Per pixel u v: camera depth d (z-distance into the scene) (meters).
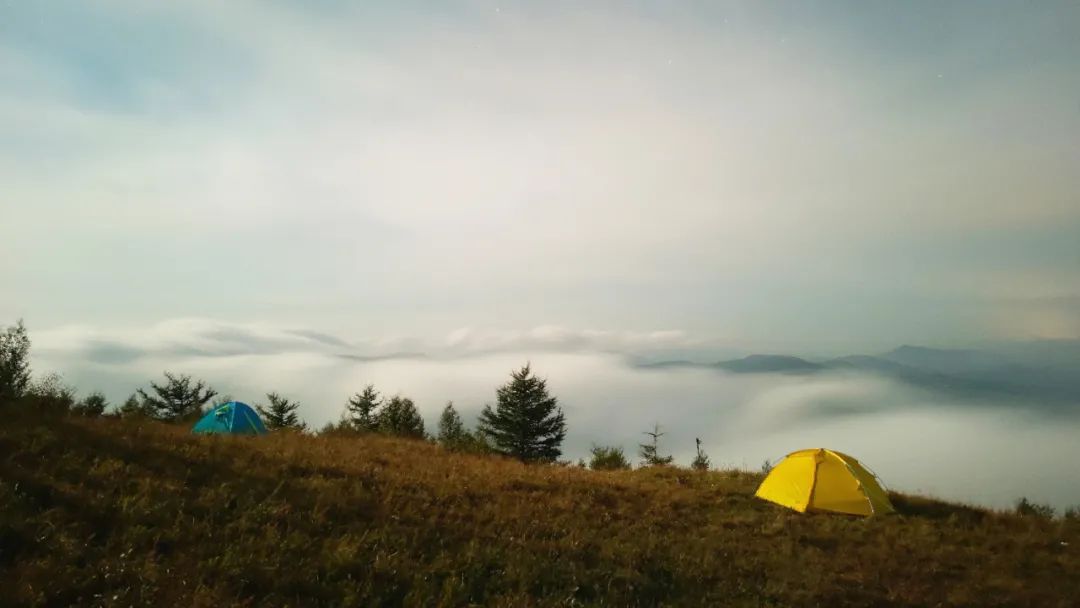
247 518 8.59
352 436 24.52
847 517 15.04
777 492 16.44
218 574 6.85
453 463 17.17
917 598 9.53
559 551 9.67
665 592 8.41
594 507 13.67
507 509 11.93
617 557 9.77
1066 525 15.34
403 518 10.06
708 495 16.75
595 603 7.44
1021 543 13.43
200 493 9.31
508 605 7.12
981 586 10.48
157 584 6.46
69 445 10.33
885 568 11.05
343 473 12.73
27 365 15.14
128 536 7.38
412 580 7.55
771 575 9.93
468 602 7.23
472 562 8.40
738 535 12.70
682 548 10.92
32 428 10.79
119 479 9.17
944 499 18.61
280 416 44.16
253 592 6.74
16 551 6.74
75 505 8.05
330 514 9.58
